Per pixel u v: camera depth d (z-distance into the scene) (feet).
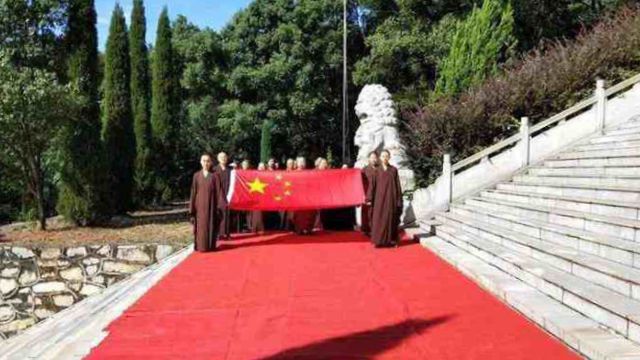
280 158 128.98
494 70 67.56
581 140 47.57
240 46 119.24
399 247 40.52
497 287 25.73
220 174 42.39
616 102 48.24
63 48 65.92
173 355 18.90
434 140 54.19
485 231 35.78
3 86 54.29
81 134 63.36
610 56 55.62
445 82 70.03
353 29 121.29
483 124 53.67
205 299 26.55
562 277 23.88
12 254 50.60
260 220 49.67
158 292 28.04
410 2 99.71
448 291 27.14
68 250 50.62
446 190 47.55
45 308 50.19
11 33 63.82
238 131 113.80
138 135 88.28
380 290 27.66
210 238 40.16
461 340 19.85
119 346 19.90
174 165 96.68
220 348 19.57
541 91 54.19
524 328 21.02
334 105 122.83
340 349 19.26
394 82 103.76
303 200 44.73
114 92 74.59
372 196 40.78
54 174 75.61
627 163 36.04
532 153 47.55
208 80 119.55
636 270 21.53
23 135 58.18
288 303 25.62
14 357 23.12
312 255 38.14
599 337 18.25
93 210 63.46
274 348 19.49
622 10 75.66
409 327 21.58
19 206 91.61
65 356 19.63
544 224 31.35
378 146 51.29
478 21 68.54
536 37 95.40
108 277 50.49
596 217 27.81
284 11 117.91
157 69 95.35
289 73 115.44
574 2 97.30
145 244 50.90
